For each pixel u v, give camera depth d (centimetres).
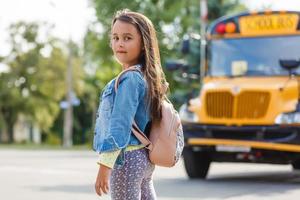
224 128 1561
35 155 2975
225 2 4641
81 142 8869
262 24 1648
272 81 1581
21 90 7450
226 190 1393
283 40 1631
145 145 550
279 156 1548
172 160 551
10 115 7556
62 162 2328
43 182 1559
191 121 1602
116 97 539
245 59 1642
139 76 544
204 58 1688
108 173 534
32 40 7294
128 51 555
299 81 1567
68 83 5347
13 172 1855
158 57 562
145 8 5294
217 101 1577
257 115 1545
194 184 1522
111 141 531
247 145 1543
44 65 7312
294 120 1523
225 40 1673
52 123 8469
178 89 4950
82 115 8819
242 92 1555
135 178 546
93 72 8625
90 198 1248
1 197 1256
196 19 4803
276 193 1345
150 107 549
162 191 1364
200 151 1628
